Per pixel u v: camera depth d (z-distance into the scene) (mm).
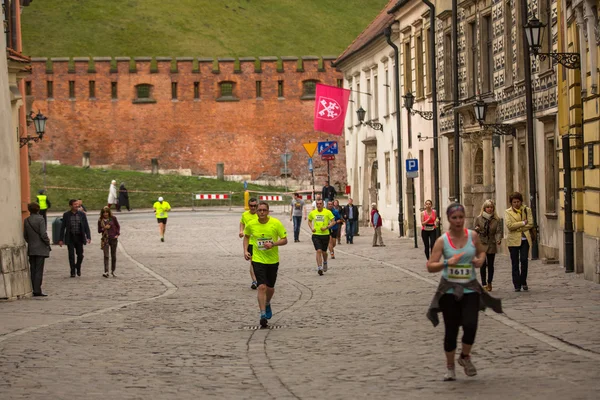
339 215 103812
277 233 41844
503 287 53469
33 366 32281
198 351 35125
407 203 113188
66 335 39719
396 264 74812
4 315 47281
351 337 37562
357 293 54531
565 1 62875
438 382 28016
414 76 109125
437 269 28141
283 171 163625
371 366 31078
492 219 51562
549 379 27625
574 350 32188
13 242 55656
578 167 60250
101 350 35594
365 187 137000
